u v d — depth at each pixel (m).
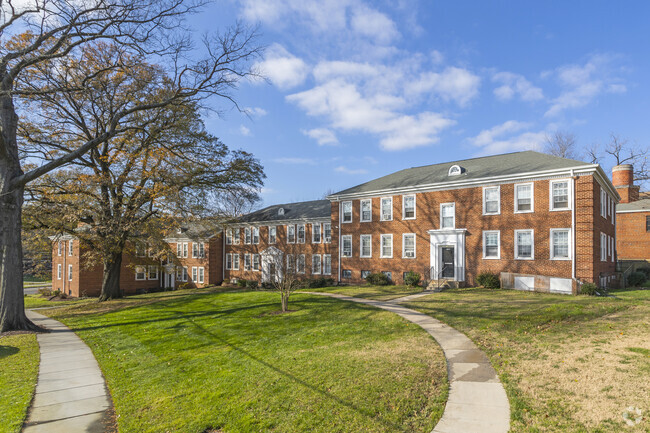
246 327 14.59
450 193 26.19
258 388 8.09
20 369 10.77
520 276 22.67
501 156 27.83
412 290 24.25
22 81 18.86
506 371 8.23
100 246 25.14
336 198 32.81
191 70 18.03
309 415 6.68
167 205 25.31
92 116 23.92
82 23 15.36
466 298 19.25
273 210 43.25
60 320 19.89
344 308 17.12
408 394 7.27
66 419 7.42
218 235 44.22
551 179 22.09
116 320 18.56
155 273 44.50
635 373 7.46
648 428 5.46
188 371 9.84
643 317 12.69
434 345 10.59
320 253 36.47
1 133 15.16
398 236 28.84
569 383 7.28
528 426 5.86
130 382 9.43
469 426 6.00
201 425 6.65
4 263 15.98
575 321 12.60
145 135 25.02
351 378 8.22
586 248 20.73
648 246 33.44
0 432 6.75
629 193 36.28
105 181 23.66
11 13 14.86
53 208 23.16
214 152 26.33
